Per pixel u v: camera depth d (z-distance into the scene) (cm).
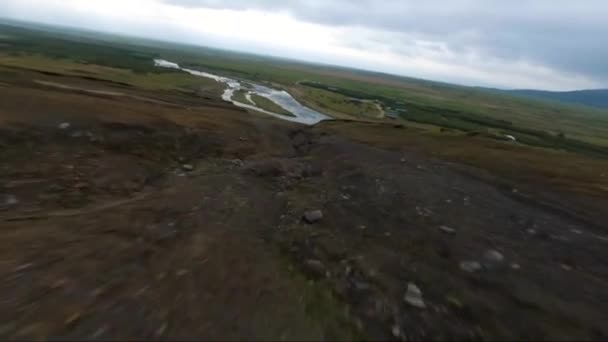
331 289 895
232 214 1507
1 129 1970
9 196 1505
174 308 761
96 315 716
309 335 701
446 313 812
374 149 3819
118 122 2727
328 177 2389
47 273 880
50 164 1864
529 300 901
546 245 1352
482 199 2017
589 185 2716
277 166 2545
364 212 1600
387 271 1010
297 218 1503
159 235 1188
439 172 2773
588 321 823
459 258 1131
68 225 1251
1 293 776
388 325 752
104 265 945
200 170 2461
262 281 916
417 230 1377
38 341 631
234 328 706
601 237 1547
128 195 1830
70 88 4231
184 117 3806
